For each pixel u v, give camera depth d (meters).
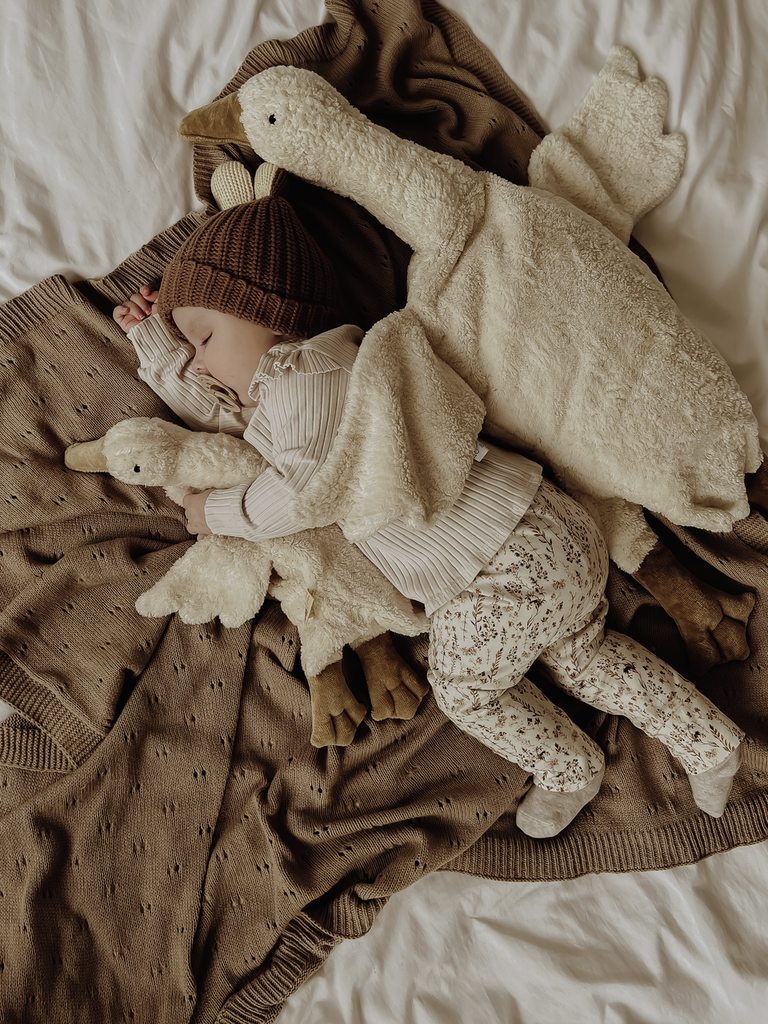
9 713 1.18
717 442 1.02
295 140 0.94
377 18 1.10
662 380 0.99
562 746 1.09
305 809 1.17
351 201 1.16
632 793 1.20
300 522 0.93
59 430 1.15
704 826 1.18
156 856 1.13
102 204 1.10
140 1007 1.08
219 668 1.20
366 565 1.10
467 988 1.13
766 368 1.09
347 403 0.93
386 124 1.15
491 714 1.08
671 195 1.11
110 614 1.17
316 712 1.14
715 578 1.22
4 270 1.09
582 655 1.12
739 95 1.09
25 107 1.07
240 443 1.10
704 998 1.11
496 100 1.12
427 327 1.02
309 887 1.11
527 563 0.99
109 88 1.08
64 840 1.12
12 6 1.05
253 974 1.12
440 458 0.97
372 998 1.12
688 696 1.10
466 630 1.03
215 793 1.16
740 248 1.09
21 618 1.15
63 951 1.08
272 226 0.99
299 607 1.14
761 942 1.14
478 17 1.10
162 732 1.17
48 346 1.12
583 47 1.10
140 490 1.18
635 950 1.15
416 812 1.16
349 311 1.19
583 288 0.99
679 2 1.07
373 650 1.18
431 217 0.99
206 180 1.12
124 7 1.06
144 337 1.09
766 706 1.20
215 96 1.10
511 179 1.16
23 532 1.17
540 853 1.19
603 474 1.04
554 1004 1.11
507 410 1.04
